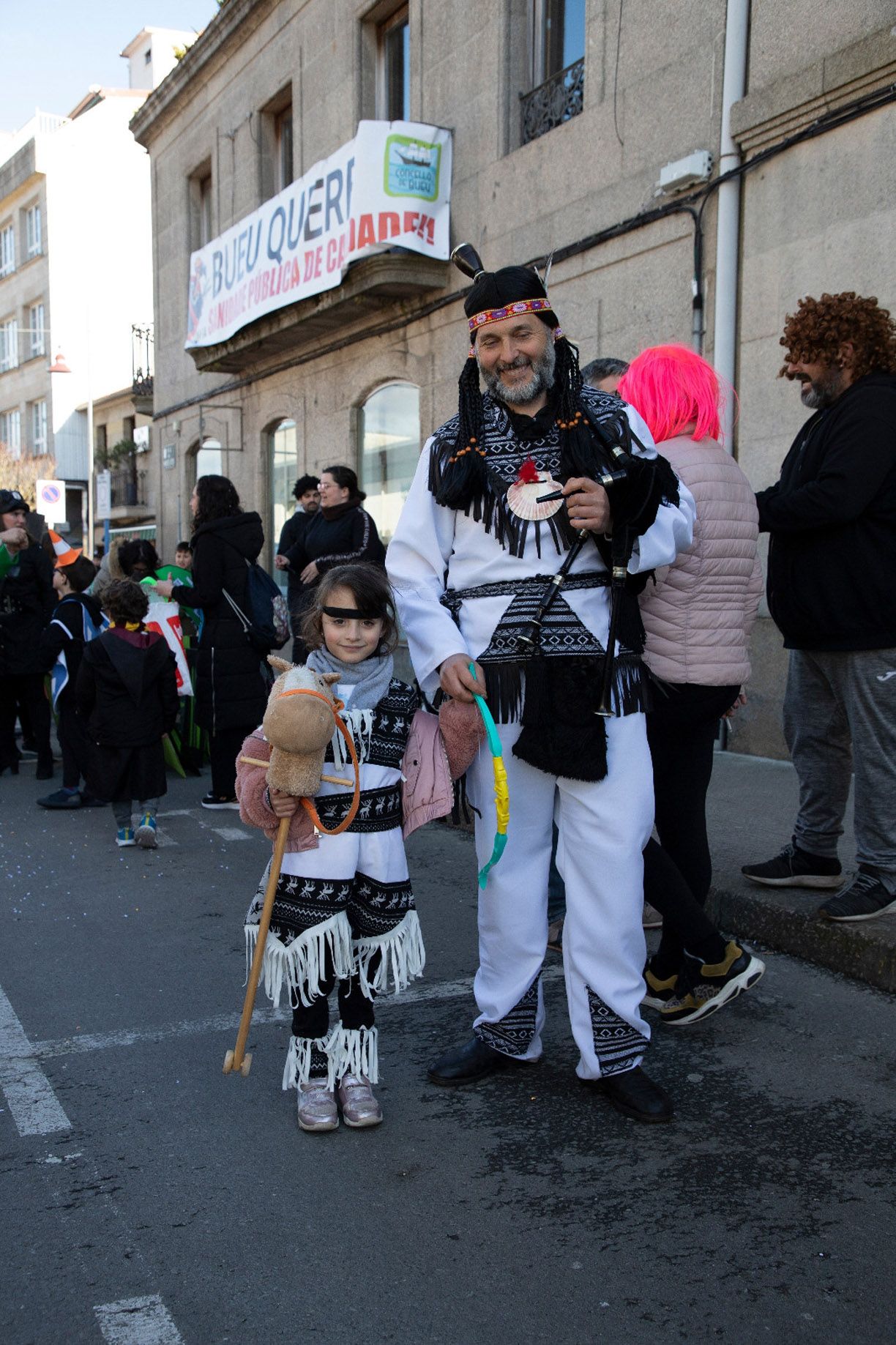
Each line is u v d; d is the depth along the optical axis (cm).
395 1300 204
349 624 272
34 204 3194
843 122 605
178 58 1521
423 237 959
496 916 284
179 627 775
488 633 264
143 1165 254
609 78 779
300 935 265
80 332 3127
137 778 571
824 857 395
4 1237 225
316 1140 266
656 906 306
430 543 272
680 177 700
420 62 1012
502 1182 245
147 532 2322
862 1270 212
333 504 694
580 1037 276
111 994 365
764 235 664
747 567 310
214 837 603
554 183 843
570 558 261
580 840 268
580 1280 209
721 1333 194
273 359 1338
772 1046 313
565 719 258
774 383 665
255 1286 208
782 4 646
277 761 251
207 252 1322
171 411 1688
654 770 318
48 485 2047
